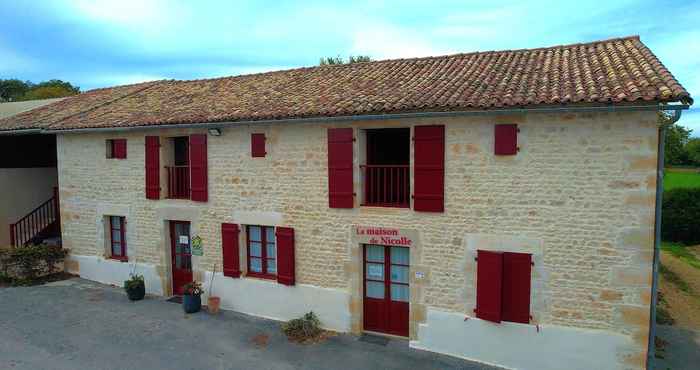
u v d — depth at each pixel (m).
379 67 10.45
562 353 6.93
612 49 8.34
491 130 7.14
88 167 11.45
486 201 7.25
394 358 7.61
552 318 6.98
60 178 11.97
